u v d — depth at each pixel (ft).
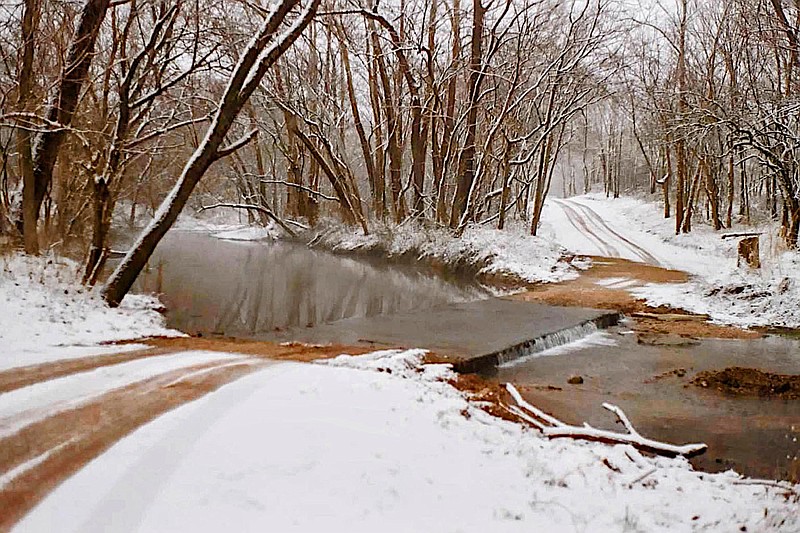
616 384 35.60
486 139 95.71
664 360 41.19
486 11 91.09
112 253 61.62
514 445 22.04
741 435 27.50
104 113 50.16
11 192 55.21
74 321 36.73
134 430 18.60
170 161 88.22
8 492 14.30
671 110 103.40
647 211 146.00
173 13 50.62
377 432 19.98
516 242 87.40
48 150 47.09
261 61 45.37
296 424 19.70
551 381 36.06
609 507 17.60
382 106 107.14
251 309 56.24
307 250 115.55
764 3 73.72
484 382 34.22
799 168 71.97
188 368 27.96
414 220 99.14
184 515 13.55
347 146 152.66
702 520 17.38
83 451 16.85
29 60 43.52
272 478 15.71
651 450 24.70
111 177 45.34
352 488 15.80
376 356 34.65
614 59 99.96
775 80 94.22
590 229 126.11
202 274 79.41
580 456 22.03
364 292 69.00
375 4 92.53
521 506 16.70
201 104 73.41
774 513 17.93
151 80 63.05
